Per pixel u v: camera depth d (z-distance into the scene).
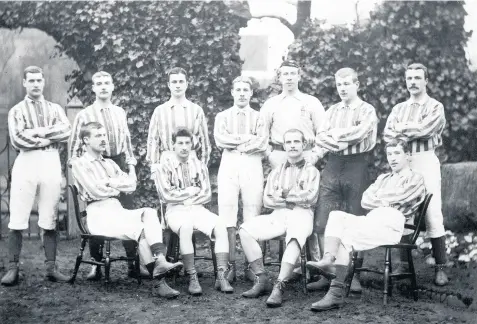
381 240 4.52
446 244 5.73
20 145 4.97
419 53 6.80
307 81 7.03
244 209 5.40
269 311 4.32
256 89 7.26
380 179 4.87
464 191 5.99
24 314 4.26
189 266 4.76
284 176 4.98
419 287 4.84
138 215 4.84
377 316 4.21
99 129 5.00
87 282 5.10
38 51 7.63
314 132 5.56
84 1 7.18
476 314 4.26
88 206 5.00
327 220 5.08
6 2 7.32
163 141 5.56
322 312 4.30
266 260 5.80
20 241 5.06
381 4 6.90
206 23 7.27
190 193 4.98
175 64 7.25
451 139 6.77
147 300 4.59
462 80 6.78
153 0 7.21
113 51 7.23
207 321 4.11
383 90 6.89
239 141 5.30
